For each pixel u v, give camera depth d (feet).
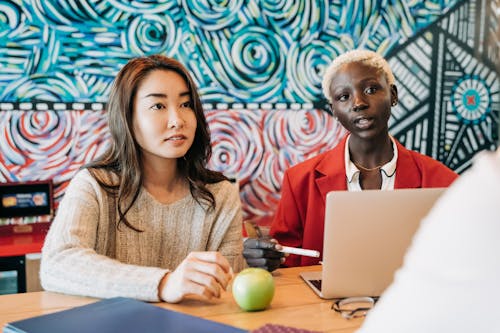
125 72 5.17
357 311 3.85
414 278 1.89
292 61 9.56
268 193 9.58
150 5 8.76
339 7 9.73
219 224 5.51
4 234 7.77
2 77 8.13
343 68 6.48
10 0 8.09
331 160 6.63
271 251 4.90
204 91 9.13
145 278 4.04
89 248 4.52
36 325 3.24
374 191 4.00
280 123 9.57
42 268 4.44
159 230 5.32
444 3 10.25
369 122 6.29
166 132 5.01
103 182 5.16
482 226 1.76
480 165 1.89
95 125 8.62
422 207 4.06
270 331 3.22
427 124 10.32
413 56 10.17
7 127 8.19
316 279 4.65
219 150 9.25
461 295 1.77
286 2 9.45
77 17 8.41
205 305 3.96
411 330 1.83
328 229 3.99
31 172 8.35
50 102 8.38
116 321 3.31
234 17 9.20
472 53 10.44
